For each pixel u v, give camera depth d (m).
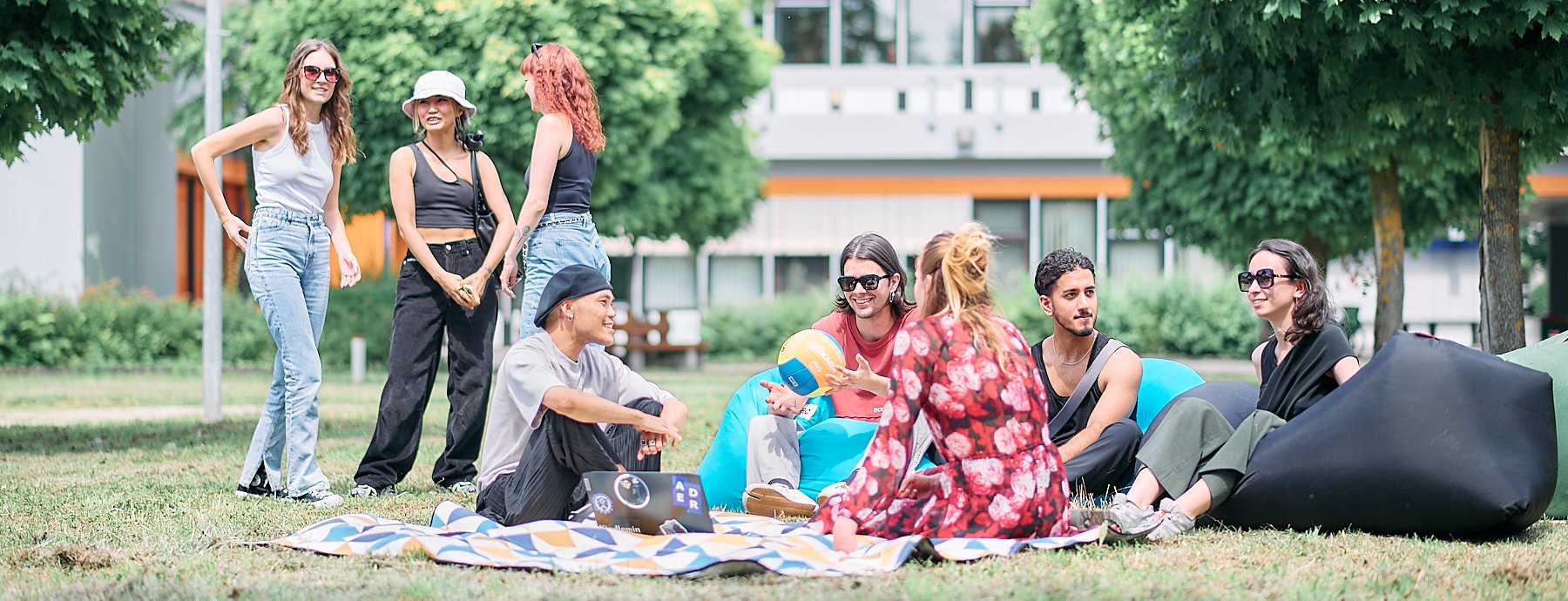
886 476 4.38
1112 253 28.08
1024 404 4.53
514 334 23.39
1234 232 17.44
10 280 21.12
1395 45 8.02
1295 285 5.42
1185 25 9.16
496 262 6.53
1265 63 9.05
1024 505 4.50
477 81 15.70
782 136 28.31
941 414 4.49
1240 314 24.33
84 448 8.56
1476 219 17.03
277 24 16.41
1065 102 27.94
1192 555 4.52
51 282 21.78
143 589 3.97
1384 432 4.97
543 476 4.80
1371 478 4.94
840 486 5.28
